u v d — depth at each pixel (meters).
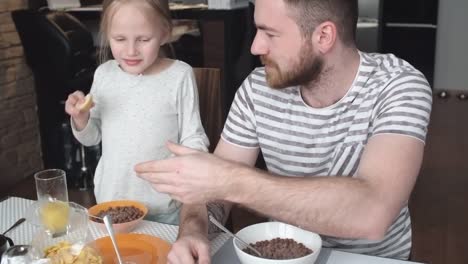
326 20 1.06
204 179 0.92
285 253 1.02
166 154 1.64
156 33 1.55
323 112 1.19
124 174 1.62
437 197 3.02
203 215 1.18
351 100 1.16
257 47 1.10
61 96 3.16
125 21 1.50
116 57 1.59
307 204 0.92
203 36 3.41
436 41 5.33
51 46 3.00
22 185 3.19
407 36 5.27
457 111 4.82
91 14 3.53
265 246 1.05
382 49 5.30
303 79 1.12
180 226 1.16
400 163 0.99
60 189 1.25
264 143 1.28
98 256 1.02
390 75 1.14
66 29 3.06
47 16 2.99
